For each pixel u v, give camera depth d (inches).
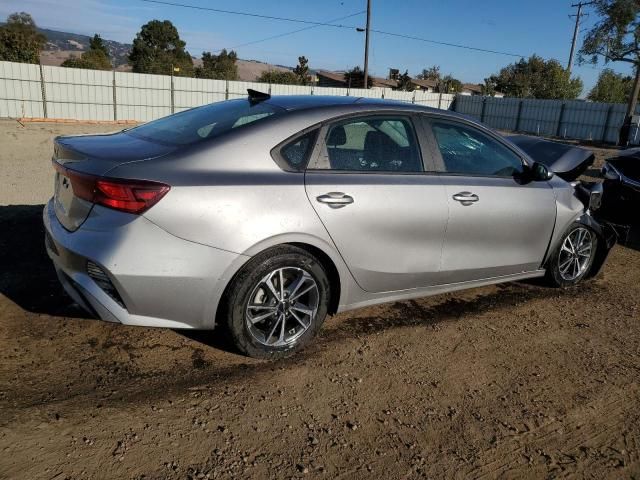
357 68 2308.1
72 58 1978.3
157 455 98.3
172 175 114.4
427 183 146.5
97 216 113.3
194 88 1220.5
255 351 128.5
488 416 119.0
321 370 130.7
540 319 170.9
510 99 1428.4
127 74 1142.3
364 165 138.9
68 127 912.9
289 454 102.0
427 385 128.8
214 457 99.3
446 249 152.9
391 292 148.6
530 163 173.6
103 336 136.5
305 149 130.6
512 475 102.0
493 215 159.6
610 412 124.0
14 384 114.4
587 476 103.3
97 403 110.8
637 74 1074.7
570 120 1289.4
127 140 133.8
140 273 111.0
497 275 171.0
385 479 98.1
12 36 1594.5
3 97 1040.8
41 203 265.9
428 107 155.9
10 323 138.8
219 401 115.3
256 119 131.1
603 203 312.2
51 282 164.1
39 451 96.3
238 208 117.3
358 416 115.0
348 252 134.5
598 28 1091.9
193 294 116.3
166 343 135.9
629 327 169.6
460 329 159.5
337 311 141.3
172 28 2373.3
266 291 126.9
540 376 137.1
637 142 1103.0
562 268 192.1
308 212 125.6
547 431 115.5
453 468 102.3
